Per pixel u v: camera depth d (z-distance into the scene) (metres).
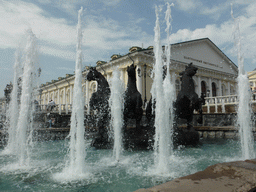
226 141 9.38
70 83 39.38
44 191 3.40
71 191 3.38
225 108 17.78
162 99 6.02
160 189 2.14
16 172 4.60
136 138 7.11
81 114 5.24
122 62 25.91
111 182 3.82
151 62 25.12
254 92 16.58
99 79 7.93
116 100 6.81
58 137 11.38
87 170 4.68
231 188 2.15
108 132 7.55
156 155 5.79
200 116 7.92
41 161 5.77
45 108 19.34
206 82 33.12
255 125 10.57
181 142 7.57
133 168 4.83
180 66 28.59
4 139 9.15
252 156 6.19
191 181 2.37
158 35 6.50
